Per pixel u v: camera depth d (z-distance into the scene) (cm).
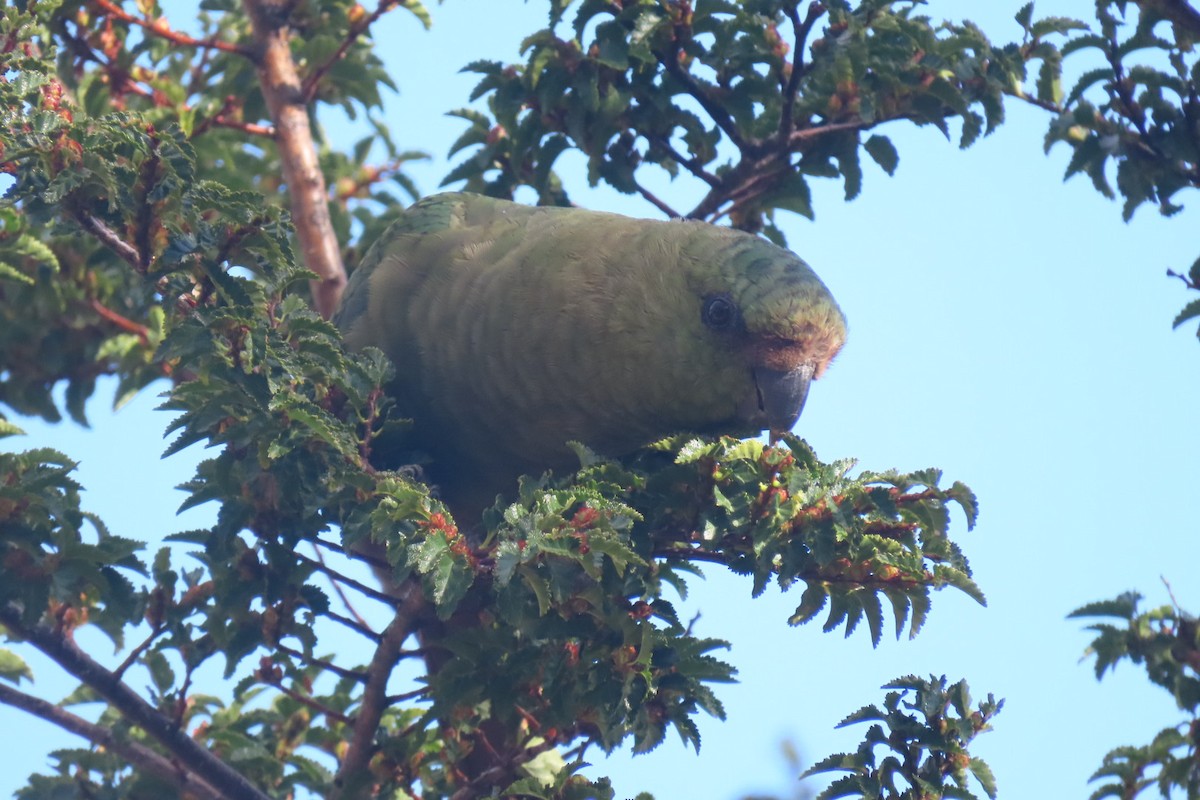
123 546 1108
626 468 1362
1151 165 1380
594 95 1374
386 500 959
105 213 1066
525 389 1323
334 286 1611
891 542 1007
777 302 1268
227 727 1316
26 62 1102
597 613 1022
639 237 1327
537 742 1187
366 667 1368
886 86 1415
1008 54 1419
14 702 1180
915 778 1058
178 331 1009
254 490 1114
